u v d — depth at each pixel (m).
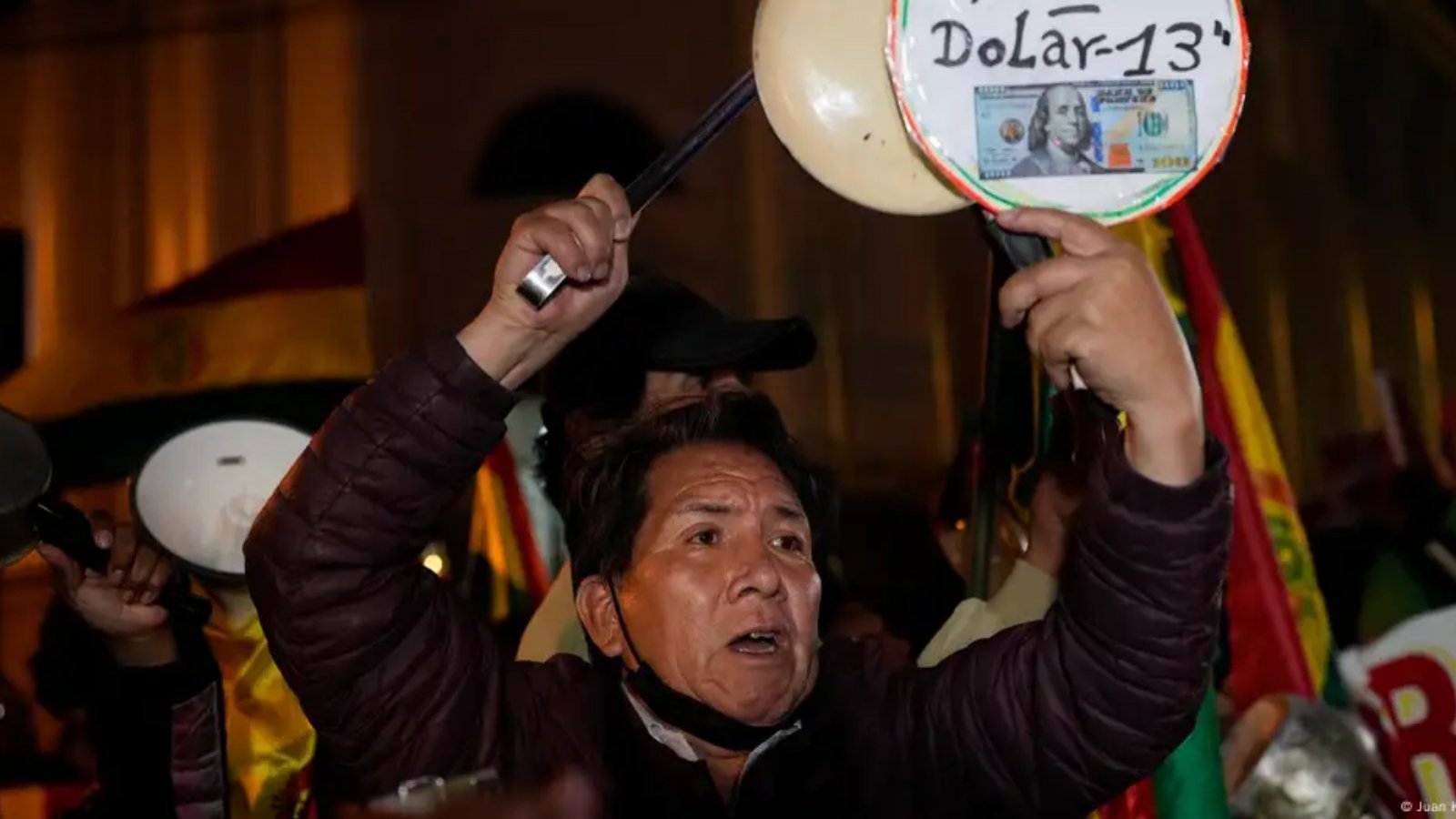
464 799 1.67
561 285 1.80
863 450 6.31
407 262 6.55
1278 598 2.53
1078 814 1.94
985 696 1.97
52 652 2.53
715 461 2.04
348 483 1.84
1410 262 8.25
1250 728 2.45
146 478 2.56
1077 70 1.78
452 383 1.83
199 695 2.25
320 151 6.66
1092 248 1.69
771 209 6.45
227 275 3.17
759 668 1.94
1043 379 2.56
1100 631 1.85
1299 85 7.97
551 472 2.58
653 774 1.94
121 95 6.78
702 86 6.62
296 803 2.49
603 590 2.06
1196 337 2.66
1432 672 2.64
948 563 3.35
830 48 1.88
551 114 6.64
